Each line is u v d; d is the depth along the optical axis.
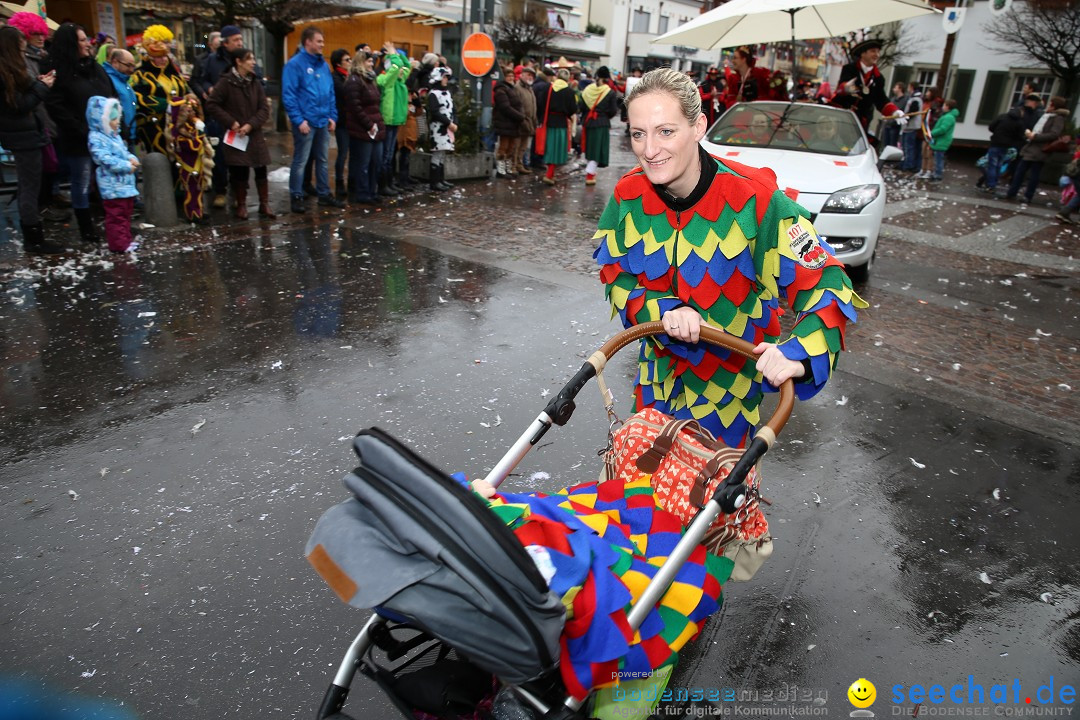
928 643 2.90
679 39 8.16
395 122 10.07
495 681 2.02
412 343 5.45
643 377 2.76
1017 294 7.68
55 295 5.95
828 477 4.06
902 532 3.61
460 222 9.28
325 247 7.76
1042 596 3.21
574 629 1.77
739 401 2.61
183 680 2.53
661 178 2.19
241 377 4.78
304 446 4.02
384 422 4.31
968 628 3.00
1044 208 13.90
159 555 3.14
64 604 2.84
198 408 4.36
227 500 3.53
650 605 1.87
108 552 3.14
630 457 2.33
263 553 3.18
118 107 6.74
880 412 4.84
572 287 6.91
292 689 2.52
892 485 4.02
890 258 9.00
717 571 2.11
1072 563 3.45
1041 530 3.69
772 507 3.75
